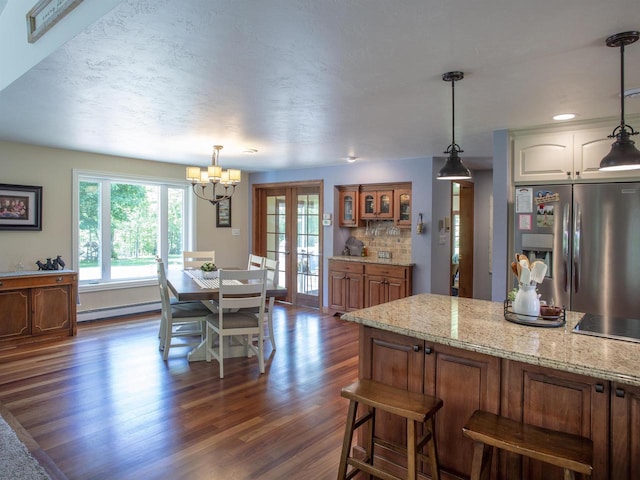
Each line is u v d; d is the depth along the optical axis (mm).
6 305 4332
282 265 7055
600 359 1661
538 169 3602
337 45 1987
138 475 2232
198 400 3160
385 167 5668
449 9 1639
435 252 5398
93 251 5555
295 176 6629
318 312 6270
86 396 3199
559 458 1489
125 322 5438
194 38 1920
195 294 3633
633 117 3189
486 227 6668
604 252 3279
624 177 3211
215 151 4969
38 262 4816
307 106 3047
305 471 2289
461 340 1909
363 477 2281
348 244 6375
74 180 5211
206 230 6656
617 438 1642
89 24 1810
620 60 2068
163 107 3104
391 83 2531
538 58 2139
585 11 1649
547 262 3547
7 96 2842
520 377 1870
